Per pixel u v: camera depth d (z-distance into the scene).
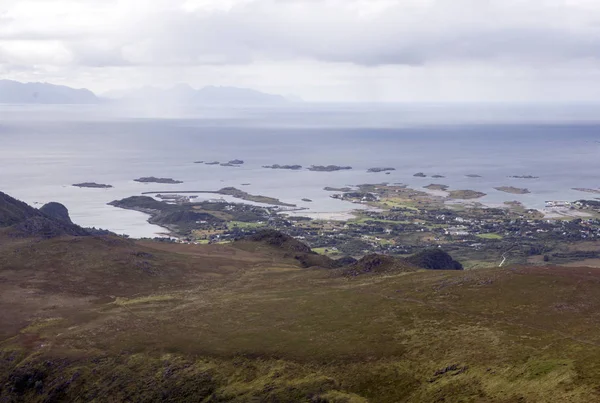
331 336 76.81
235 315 91.56
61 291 110.25
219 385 69.38
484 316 75.62
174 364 74.75
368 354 68.94
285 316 88.81
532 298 79.69
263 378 68.38
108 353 80.00
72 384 75.12
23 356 82.19
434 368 62.31
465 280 93.69
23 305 102.19
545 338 64.31
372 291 98.88
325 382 64.19
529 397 50.50
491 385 55.22
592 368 52.53
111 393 72.38
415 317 79.50
